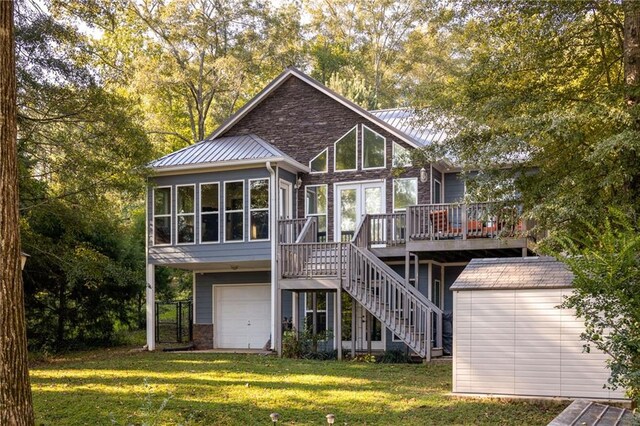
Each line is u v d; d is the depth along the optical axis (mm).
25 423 7141
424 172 19766
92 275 19281
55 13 17953
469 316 11531
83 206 19609
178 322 23906
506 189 15086
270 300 22109
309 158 21438
